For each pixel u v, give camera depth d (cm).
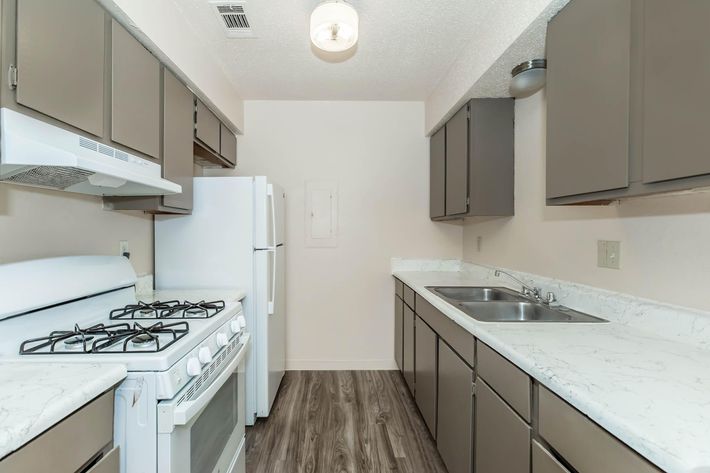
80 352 98
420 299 224
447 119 262
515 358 103
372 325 309
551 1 126
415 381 236
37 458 65
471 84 205
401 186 308
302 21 187
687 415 67
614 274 140
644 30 92
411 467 180
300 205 305
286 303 304
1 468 58
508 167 224
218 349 131
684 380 83
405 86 273
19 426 61
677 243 114
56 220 143
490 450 123
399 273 295
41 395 74
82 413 78
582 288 158
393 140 307
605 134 106
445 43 209
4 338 101
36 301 109
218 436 130
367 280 309
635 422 65
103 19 125
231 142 283
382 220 309
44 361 93
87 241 160
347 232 308
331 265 307
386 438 205
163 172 169
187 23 186
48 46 100
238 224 215
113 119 130
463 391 147
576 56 119
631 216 132
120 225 184
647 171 91
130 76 141
